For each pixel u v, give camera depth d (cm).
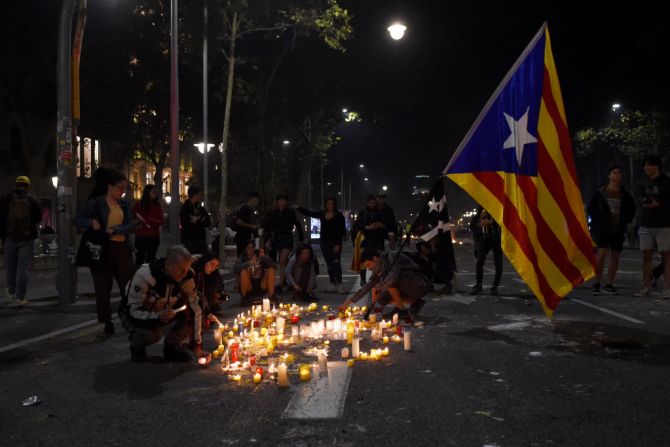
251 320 839
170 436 397
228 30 2409
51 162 3997
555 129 722
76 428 416
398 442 378
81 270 1872
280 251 1250
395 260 841
